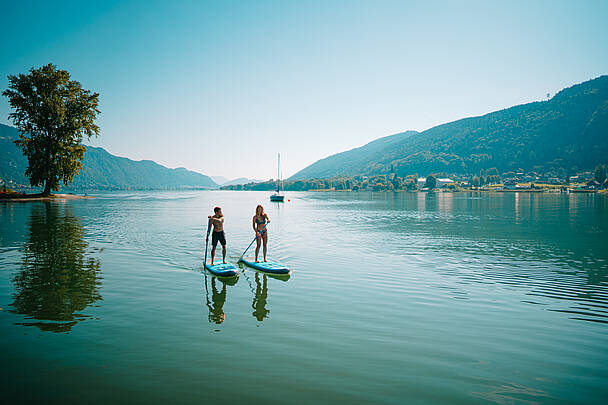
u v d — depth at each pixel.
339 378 5.18
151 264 12.73
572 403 4.63
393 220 33.69
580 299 9.23
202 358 5.71
